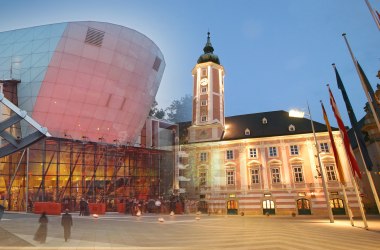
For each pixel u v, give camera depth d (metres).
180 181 49.44
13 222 22.23
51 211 31.14
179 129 54.75
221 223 26.05
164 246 12.98
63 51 44.28
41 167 40.12
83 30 45.47
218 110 53.34
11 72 43.75
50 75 43.81
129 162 47.38
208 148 49.47
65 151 40.97
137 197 46.31
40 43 44.56
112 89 49.28
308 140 43.88
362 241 14.80
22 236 15.20
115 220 27.00
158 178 50.25
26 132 41.19
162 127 55.12
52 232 17.38
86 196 40.25
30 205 35.56
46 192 39.34
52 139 41.09
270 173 44.38
